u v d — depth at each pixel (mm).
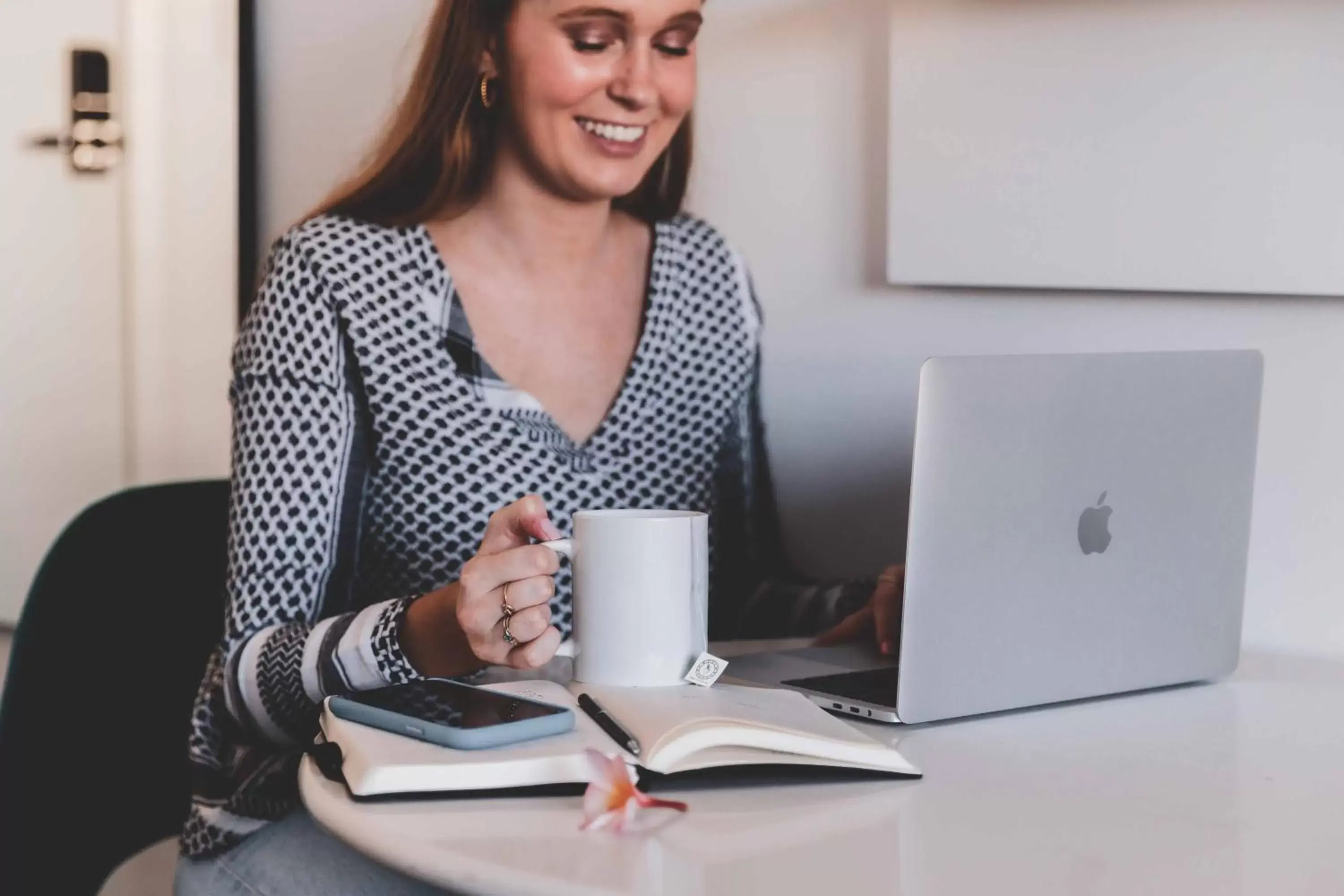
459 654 1099
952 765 952
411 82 1427
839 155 1584
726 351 1540
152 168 2180
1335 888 729
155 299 2207
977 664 1049
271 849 1174
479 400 1358
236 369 1356
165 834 1452
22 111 2340
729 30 1658
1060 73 1382
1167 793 891
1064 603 1091
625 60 1320
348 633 1132
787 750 892
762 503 1599
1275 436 1329
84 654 1371
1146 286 1353
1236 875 747
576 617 1042
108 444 2312
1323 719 1087
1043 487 1057
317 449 1302
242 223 2082
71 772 1354
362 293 1343
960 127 1451
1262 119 1271
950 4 1442
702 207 1709
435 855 754
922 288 1533
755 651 1317
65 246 2324
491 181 1414
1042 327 1449
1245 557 1212
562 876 724
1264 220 1278
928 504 995
